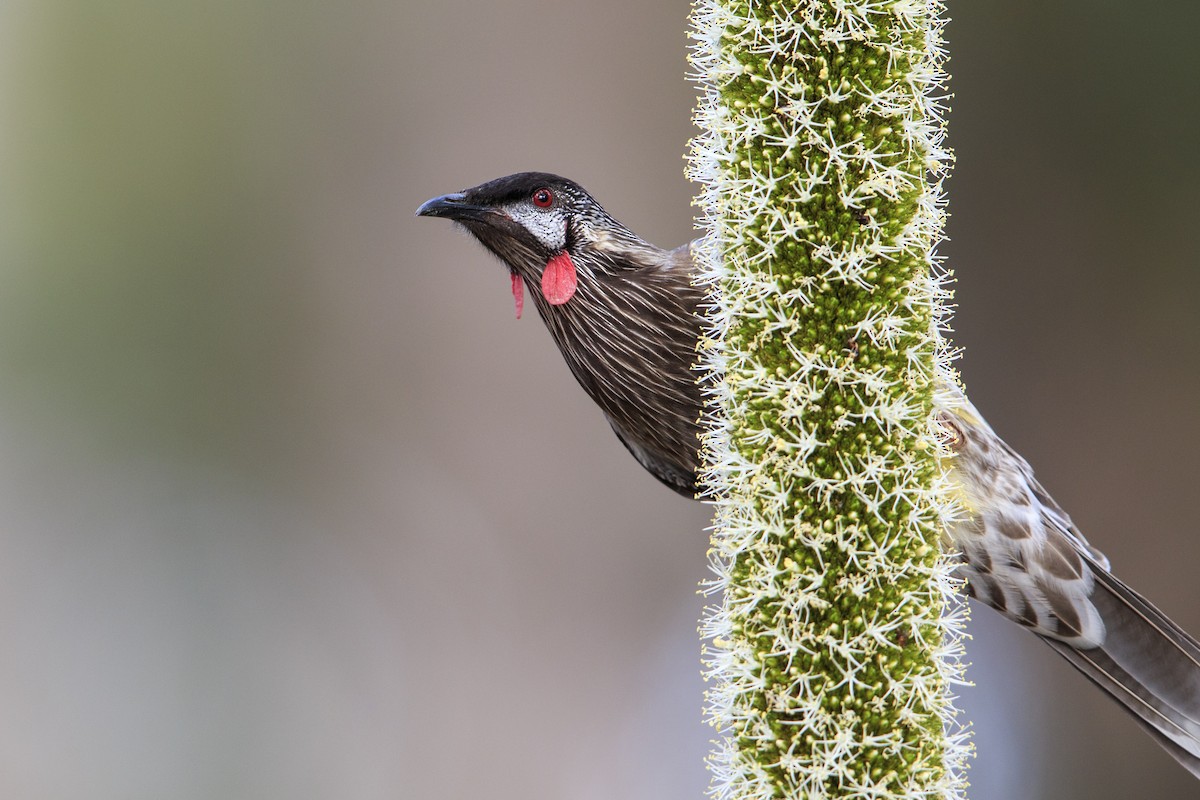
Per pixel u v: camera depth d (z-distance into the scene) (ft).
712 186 17.83
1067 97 48.42
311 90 56.44
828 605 16.97
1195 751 23.86
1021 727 50.39
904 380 17.22
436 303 52.70
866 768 16.75
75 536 74.69
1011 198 49.11
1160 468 47.80
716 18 17.35
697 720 48.01
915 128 16.97
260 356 59.31
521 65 51.31
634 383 27.22
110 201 62.03
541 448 50.44
